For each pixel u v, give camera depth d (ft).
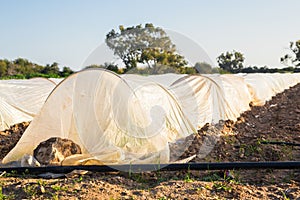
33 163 20.62
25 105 39.68
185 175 20.42
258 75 73.00
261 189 18.16
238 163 20.48
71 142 21.50
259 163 20.45
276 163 20.45
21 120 37.88
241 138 30.27
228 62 175.11
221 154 24.88
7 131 34.58
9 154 22.08
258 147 25.96
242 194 17.22
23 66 197.77
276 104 56.13
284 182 19.29
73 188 17.43
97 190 17.29
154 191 17.48
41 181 18.29
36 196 16.70
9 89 41.39
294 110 44.91
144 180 19.38
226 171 20.35
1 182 18.29
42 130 22.18
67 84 22.38
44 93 43.37
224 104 33.73
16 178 19.30
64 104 22.16
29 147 22.08
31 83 46.11
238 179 19.76
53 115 22.20
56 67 183.52
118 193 17.11
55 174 19.85
